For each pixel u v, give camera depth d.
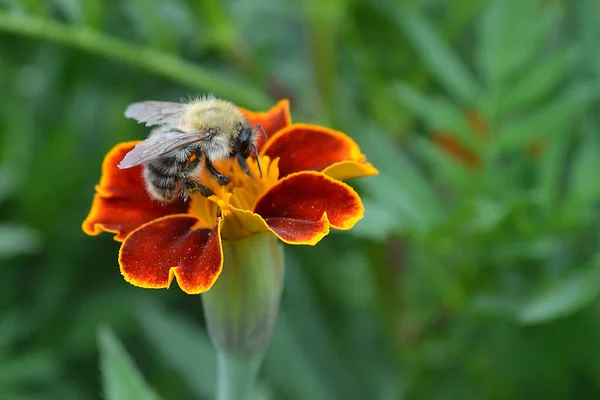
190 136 0.24
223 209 0.24
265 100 0.31
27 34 0.30
